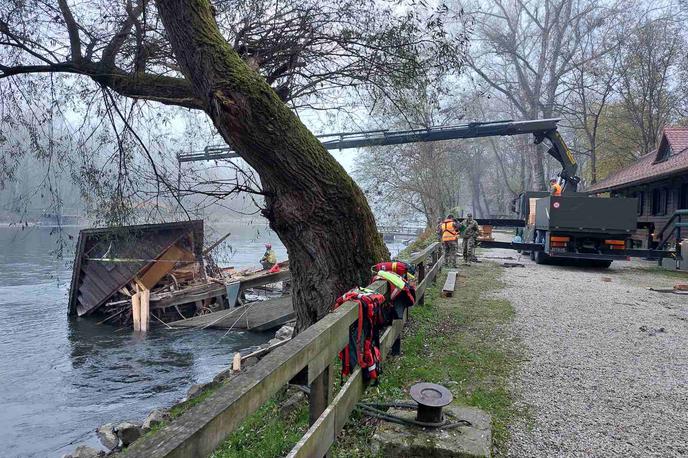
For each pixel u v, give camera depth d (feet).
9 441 22.88
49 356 37.58
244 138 14.25
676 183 62.08
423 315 24.18
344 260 16.63
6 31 18.06
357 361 11.87
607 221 43.91
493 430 12.71
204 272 54.19
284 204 15.99
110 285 49.03
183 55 14.28
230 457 12.13
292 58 20.38
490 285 35.24
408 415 12.65
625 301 29.91
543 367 17.58
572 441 12.25
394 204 104.58
